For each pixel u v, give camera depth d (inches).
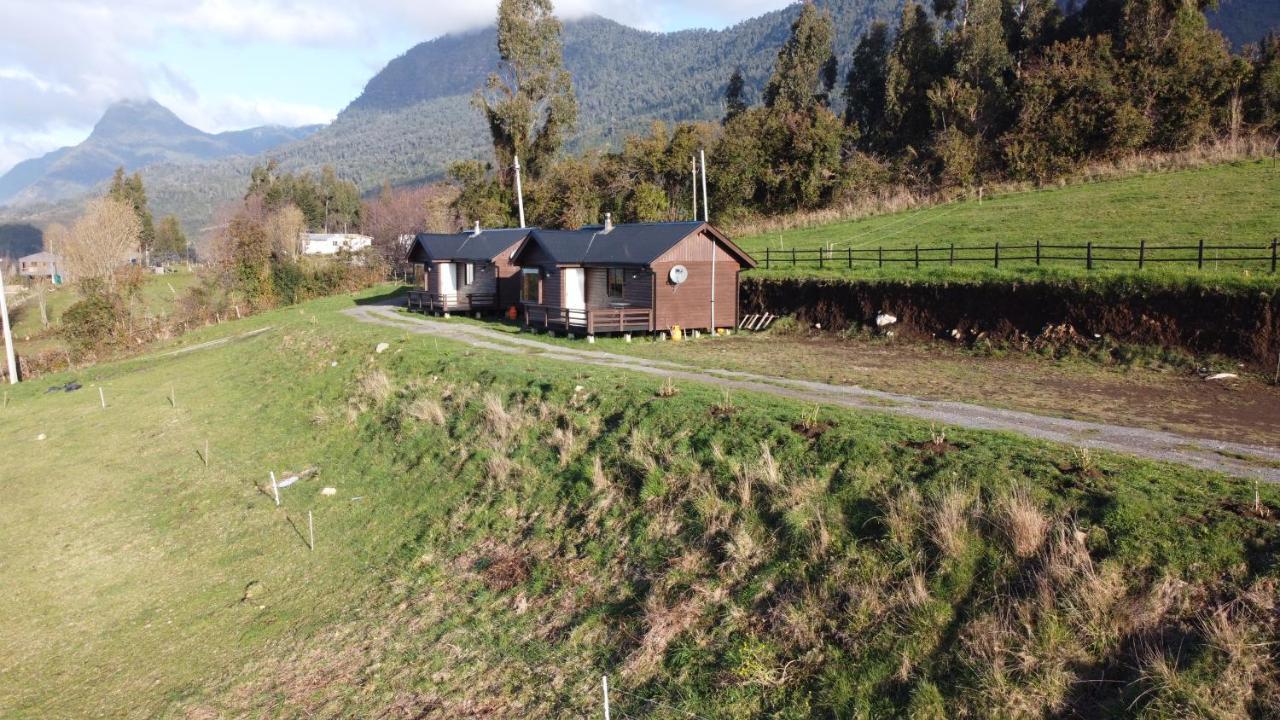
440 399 765.3
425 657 398.9
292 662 420.5
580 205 2217.0
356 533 571.5
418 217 3257.9
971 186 1766.7
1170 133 1704.0
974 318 902.4
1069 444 433.1
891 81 2330.2
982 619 298.8
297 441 796.0
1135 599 285.0
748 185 2118.6
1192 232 1022.4
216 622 481.4
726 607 361.4
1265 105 1732.3
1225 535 297.4
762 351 925.8
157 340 1830.7
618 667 352.8
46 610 529.3
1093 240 1075.9
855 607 328.5
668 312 1089.4
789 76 2677.2
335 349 1090.1
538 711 340.2
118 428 987.9
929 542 346.0
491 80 2379.4
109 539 645.3
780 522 395.2
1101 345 776.9
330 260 2507.4
